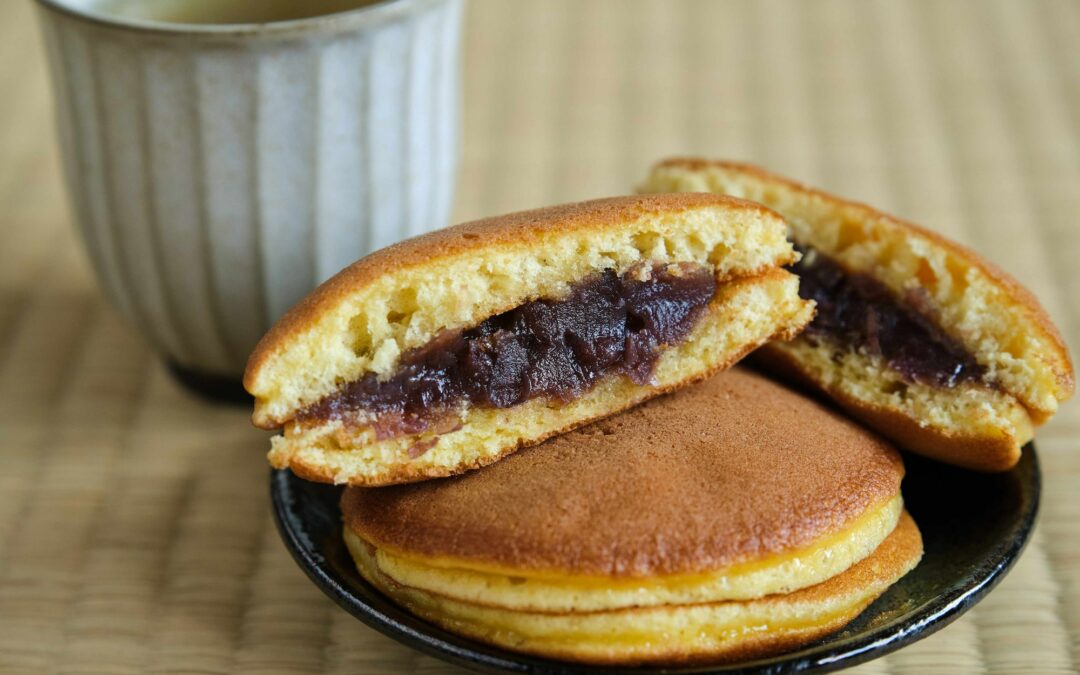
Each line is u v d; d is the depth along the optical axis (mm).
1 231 442
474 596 291
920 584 303
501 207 444
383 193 360
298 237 355
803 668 280
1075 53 516
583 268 315
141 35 332
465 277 308
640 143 476
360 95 347
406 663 312
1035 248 424
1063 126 477
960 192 449
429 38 354
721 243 321
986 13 547
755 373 342
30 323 410
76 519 350
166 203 350
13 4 561
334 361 304
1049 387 319
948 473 333
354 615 294
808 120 486
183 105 339
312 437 304
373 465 307
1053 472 355
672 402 323
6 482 360
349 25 338
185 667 312
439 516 299
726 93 504
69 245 438
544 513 292
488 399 312
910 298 335
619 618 285
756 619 289
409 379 311
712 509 292
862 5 560
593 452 307
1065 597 325
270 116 342
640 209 313
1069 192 447
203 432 378
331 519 321
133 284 364
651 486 296
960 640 315
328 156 349
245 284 359
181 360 381
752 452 306
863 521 302
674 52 534
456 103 375
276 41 334
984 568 301
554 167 464
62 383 391
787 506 294
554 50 536
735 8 563
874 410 331
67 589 331
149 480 362
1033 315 322
